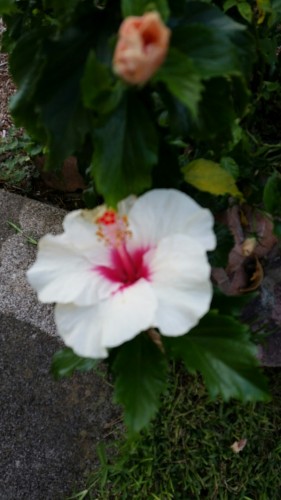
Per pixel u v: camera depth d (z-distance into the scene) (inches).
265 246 18.1
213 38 9.9
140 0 9.3
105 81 9.0
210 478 19.2
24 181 26.4
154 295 10.9
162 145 12.8
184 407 20.0
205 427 19.8
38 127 11.3
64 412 20.8
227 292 18.2
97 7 11.4
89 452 20.2
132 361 12.3
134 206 11.5
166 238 11.4
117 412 20.7
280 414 20.1
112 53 10.2
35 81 10.8
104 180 10.4
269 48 16.8
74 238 12.0
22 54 11.6
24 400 21.0
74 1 11.1
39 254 12.0
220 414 19.7
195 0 11.4
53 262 12.0
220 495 19.0
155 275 11.4
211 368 12.2
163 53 8.1
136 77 8.3
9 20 15.9
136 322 10.7
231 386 12.1
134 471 19.3
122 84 8.9
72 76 10.6
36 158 24.4
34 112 11.4
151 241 11.8
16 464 20.1
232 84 11.6
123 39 7.9
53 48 10.5
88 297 11.6
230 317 12.3
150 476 19.1
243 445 19.4
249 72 11.6
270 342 18.8
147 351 12.4
